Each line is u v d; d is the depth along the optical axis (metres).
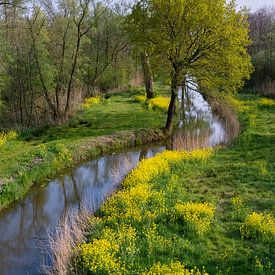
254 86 44.97
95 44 44.03
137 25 25.66
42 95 32.22
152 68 26.27
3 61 27.88
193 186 15.66
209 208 12.73
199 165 18.34
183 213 12.49
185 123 31.19
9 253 12.16
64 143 22.58
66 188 17.72
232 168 17.44
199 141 23.75
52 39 32.00
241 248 10.61
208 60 25.19
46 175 18.94
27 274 10.96
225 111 31.44
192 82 27.61
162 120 30.14
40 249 12.32
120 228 11.85
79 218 13.48
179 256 10.34
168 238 11.23
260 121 28.48
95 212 13.93
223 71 25.11
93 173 19.67
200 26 24.45
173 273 9.08
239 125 27.45
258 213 12.66
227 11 24.53
